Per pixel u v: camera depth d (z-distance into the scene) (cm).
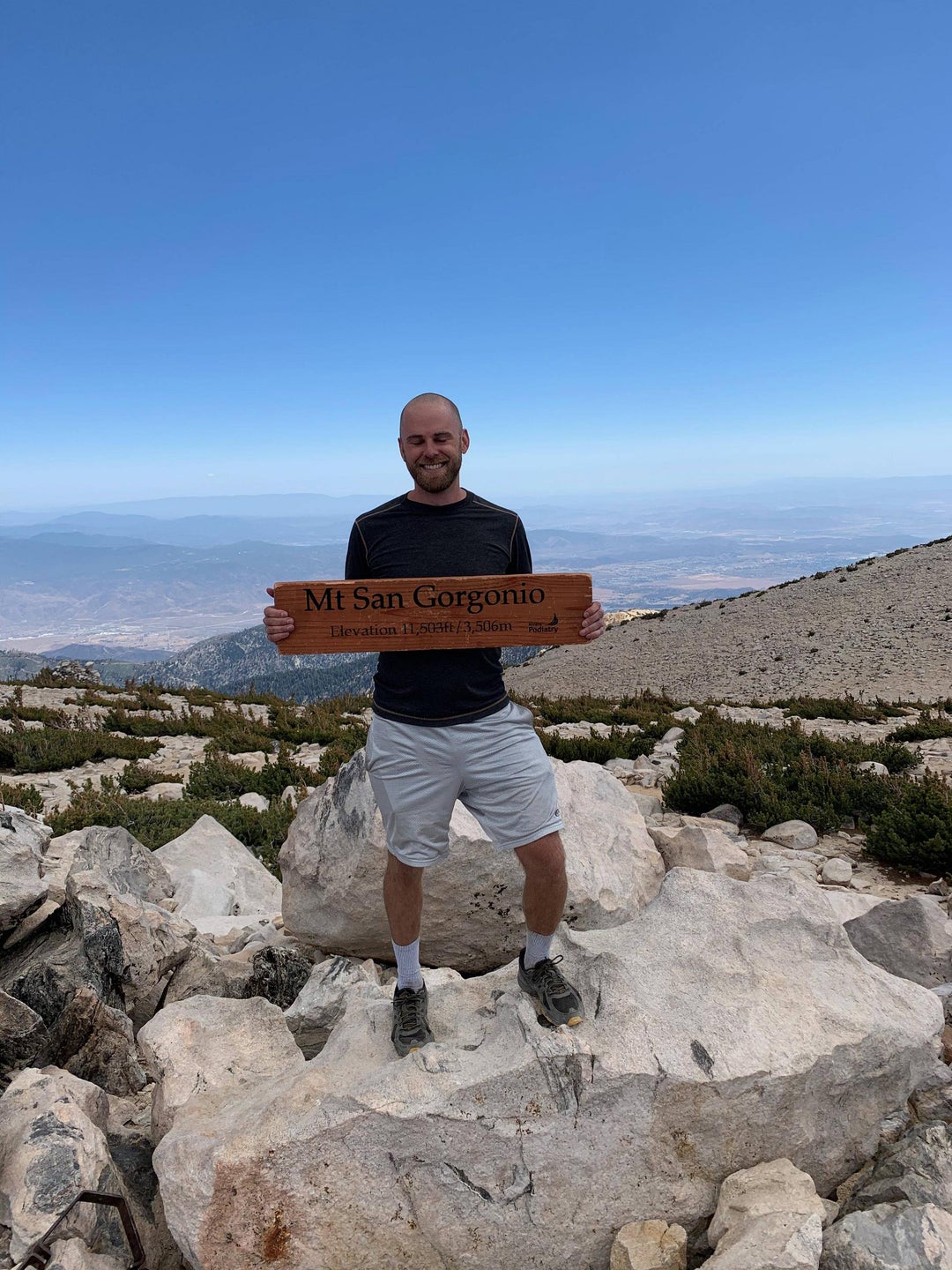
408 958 286
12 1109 264
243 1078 302
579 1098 254
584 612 273
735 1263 213
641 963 301
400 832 283
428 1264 245
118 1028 352
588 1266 252
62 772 1274
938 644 3894
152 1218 268
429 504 288
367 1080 259
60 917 400
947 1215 229
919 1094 314
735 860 602
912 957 420
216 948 506
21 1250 224
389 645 278
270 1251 236
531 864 282
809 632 4622
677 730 1506
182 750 1503
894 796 802
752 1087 261
